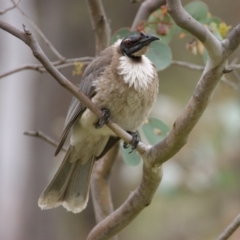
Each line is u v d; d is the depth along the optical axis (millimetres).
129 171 13430
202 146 12828
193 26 5598
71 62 10461
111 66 8180
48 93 14586
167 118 12570
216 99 13227
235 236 11852
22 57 14328
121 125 8320
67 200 8469
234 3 16141
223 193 13953
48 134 14453
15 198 14148
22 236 14109
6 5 13891
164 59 8695
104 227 7238
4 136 14164
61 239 14641
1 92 14172
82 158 8609
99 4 8953
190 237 14148
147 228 14711
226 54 5824
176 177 12531
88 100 6738
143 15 9219
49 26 14906
